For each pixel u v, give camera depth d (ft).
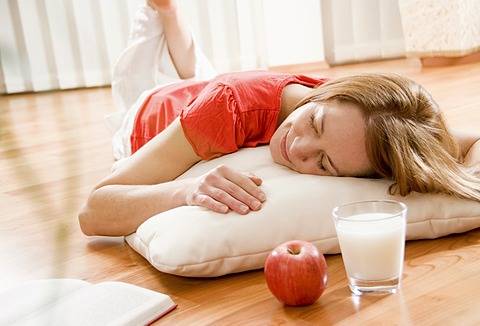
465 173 4.38
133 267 4.41
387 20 16.40
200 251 3.89
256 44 16.84
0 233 5.49
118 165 6.28
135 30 8.05
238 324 3.36
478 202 4.32
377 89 4.25
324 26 16.48
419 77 12.89
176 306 3.66
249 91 5.15
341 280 3.79
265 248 3.96
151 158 4.99
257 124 5.14
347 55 16.66
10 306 3.56
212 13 16.66
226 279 4.00
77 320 3.34
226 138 4.99
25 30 15.46
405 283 3.65
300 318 3.34
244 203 4.11
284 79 5.29
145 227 4.30
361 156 4.24
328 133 4.24
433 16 13.97
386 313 3.29
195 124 4.91
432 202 4.24
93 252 4.81
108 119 7.83
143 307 3.48
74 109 13.15
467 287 3.51
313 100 4.47
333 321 3.27
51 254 4.85
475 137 5.11
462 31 13.73
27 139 10.23
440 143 4.40
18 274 4.54
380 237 3.42
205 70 8.43
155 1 7.75
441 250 4.11
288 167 4.69
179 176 5.06
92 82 16.20
